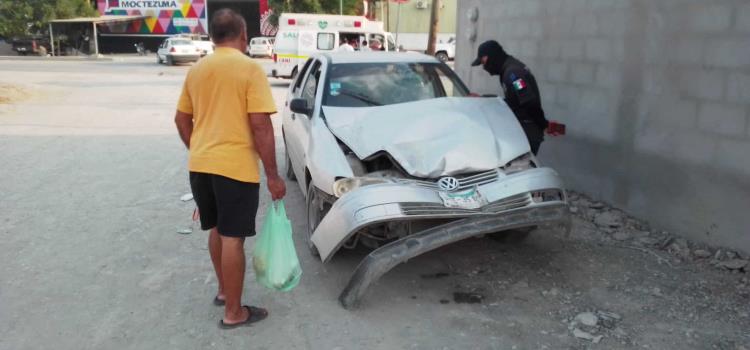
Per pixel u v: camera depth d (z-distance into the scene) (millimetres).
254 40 37562
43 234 5480
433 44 19188
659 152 5258
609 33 5801
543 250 5016
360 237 4559
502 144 4676
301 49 20438
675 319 3859
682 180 5035
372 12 40656
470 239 5254
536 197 4430
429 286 4387
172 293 4312
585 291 4270
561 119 6758
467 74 9523
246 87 3512
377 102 5477
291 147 6418
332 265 4770
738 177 4516
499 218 4121
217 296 4117
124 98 16391
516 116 5590
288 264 3748
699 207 4891
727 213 4641
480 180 4363
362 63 5902
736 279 4367
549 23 6895
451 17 41688
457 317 3932
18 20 42656
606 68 5879
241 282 3750
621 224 5531
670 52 5043
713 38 4621
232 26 3604
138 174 7711
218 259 3969
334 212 4137
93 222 5816
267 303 4152
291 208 6254
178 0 45031
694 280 4395
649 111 5332
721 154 4633
